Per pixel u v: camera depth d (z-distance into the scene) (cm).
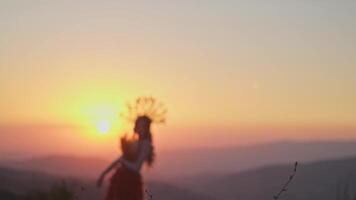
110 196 999
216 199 14688
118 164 1007
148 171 1013
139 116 1006
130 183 992
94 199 3534
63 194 1942
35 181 9819
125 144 1006
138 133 1008
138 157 999
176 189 13738
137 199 995
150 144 1012
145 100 1008
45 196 2177
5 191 4900
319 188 18238
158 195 12431
